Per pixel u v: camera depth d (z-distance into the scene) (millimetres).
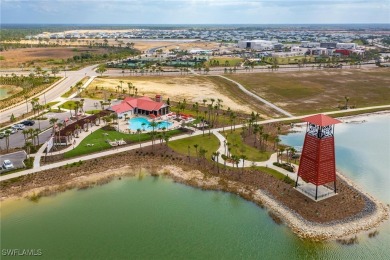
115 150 117688
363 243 72688
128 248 70750
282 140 133000
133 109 158125
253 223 80188
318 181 86188
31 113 157250
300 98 199625
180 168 107812
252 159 112812
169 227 78375
